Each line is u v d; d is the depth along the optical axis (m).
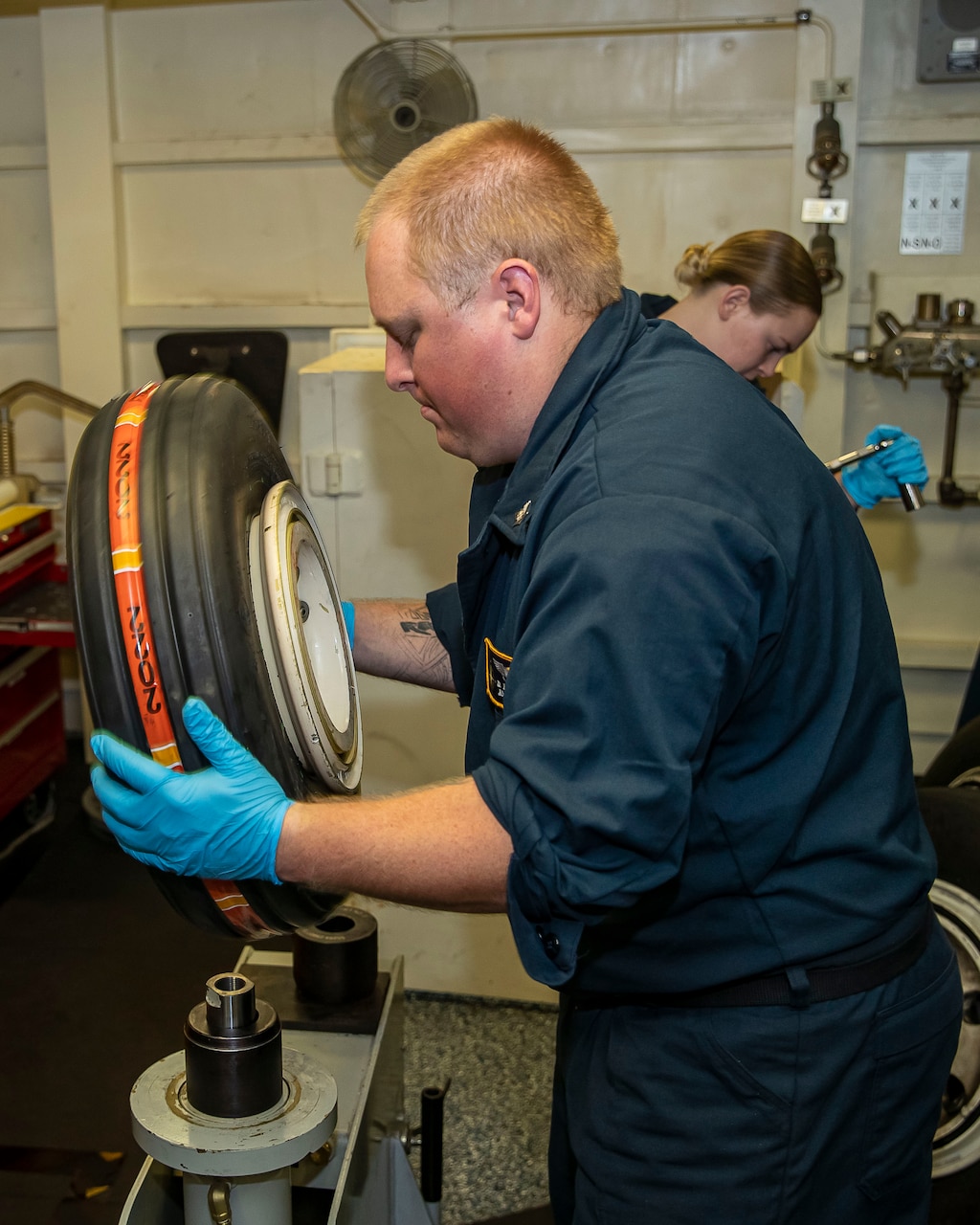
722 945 1.03
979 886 1.59
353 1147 1.08
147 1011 1.98
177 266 3.20
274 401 3.17
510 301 0.99
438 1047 2.10
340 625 1.23
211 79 3.06
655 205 2.97
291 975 1.38
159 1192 1.04
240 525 0.98
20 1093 1.74
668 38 2.88
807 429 3.02
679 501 0.85
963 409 3.01
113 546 0.91
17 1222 1.47
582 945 1.06
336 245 3.13
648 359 1.02
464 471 2.02
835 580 1.00
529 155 0.99
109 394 3.24
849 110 2.81
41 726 2.82
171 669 0.90
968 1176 1.54
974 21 2.77
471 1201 1.72
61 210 3.12
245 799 0.89
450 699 2.11
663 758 0.81
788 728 0.97
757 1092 1.02
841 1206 1.07
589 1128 1.12
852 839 1.01
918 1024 1.07
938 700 3.18
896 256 2.97
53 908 2.37
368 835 0.88
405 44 2.75
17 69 3.14
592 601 0.84
